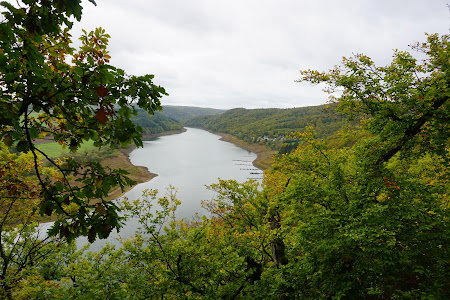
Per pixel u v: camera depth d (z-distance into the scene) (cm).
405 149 888
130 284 817
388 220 780
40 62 220
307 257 956
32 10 188
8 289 565
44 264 988
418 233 768
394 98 853
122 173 245
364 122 977
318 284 942
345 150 1195
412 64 828
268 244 1227
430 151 859
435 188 843
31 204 751
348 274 836
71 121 265
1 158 456
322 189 987
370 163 955
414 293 840
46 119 300
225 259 955
